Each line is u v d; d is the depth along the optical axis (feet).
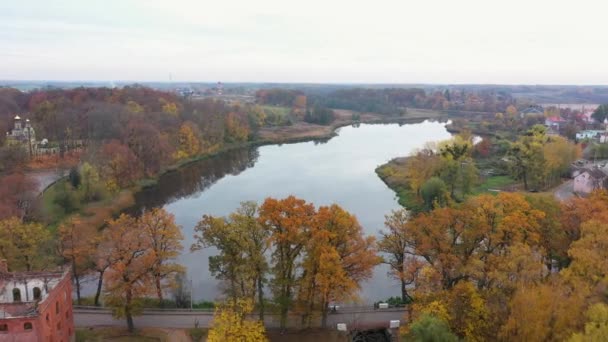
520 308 146.00
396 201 417.08
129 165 456.45
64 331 177.88
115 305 192.44
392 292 240.73
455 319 164.04
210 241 197.36
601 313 132.77
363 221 359.25
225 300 203.62
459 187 420.77
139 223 209.46
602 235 175.42
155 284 213.87
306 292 194.59
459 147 451.53
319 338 189.47
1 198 308.60
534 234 190.39
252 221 193.26
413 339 156.87
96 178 394.11
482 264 180.14
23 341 157.69
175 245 213.66
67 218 339.98
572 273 164.35
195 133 629.51
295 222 187.32
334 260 180.04
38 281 177.37
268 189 467.52
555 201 232.73
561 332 139.23
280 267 194.29
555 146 444.14
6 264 188.85
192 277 263.29
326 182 495.00
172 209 402.93
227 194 451.12
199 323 201.57
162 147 523.70
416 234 204.13
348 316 206.49
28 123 526.16
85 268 230.48
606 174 393.50
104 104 590.55
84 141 534.37
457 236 200.85
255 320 197.26
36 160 494.59
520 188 439.63
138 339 188.55
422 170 408.67
